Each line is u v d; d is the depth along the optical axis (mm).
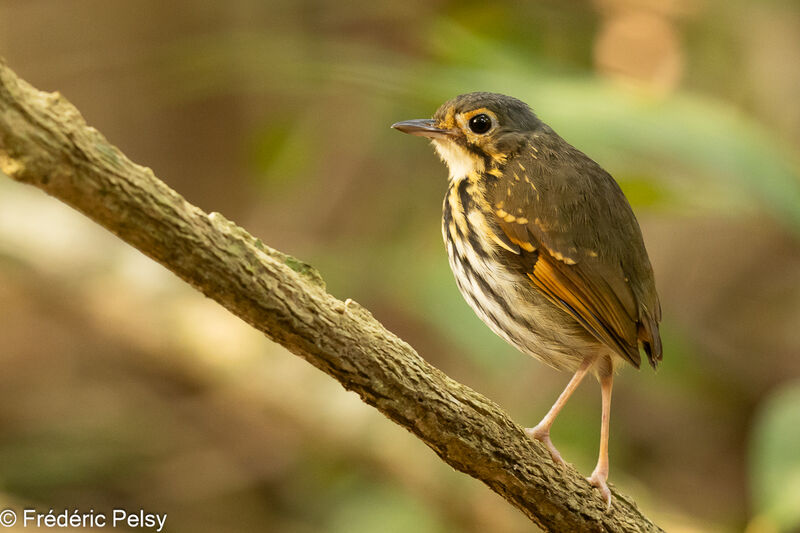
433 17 12844
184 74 13852
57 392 13359
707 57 13797
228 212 15289
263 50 11516
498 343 10625
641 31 13273
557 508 6078
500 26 12695
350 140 14578
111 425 12836
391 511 11602
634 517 6484
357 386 5336
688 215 11430
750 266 14539
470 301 7668
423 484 11695
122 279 12750
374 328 5336
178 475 12812
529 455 5922
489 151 7617
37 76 15250
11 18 15477
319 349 5160
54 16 15484
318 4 14562
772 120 13617
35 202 13281
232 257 4754
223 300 4852
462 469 5832
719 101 13641
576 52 13258
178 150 15266
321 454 12016
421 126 7812
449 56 11156
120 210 4402
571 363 7434
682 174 11344
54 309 12820
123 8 15586
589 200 7281
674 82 13242
